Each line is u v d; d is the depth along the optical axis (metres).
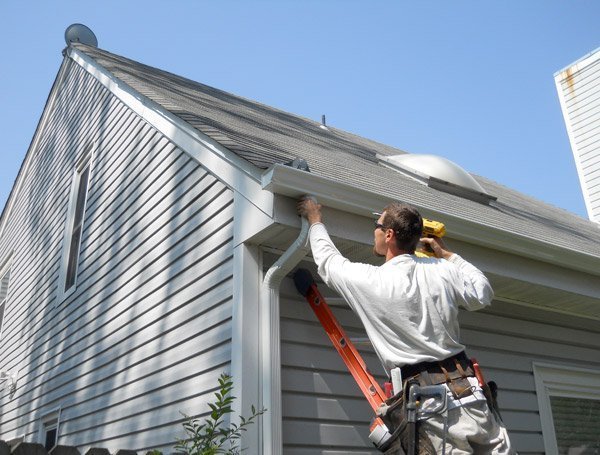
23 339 8.55
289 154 3.88
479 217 4.40
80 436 5.58
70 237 7.61
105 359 5.39
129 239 5.48
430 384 1.85
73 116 8.71
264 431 3.01
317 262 2.31
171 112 4.77
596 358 5.15
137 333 4.81
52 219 8.63
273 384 3.10
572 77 14.08
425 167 5.51
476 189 5.70
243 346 3.19
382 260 3.58
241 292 3.32
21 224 10.41
